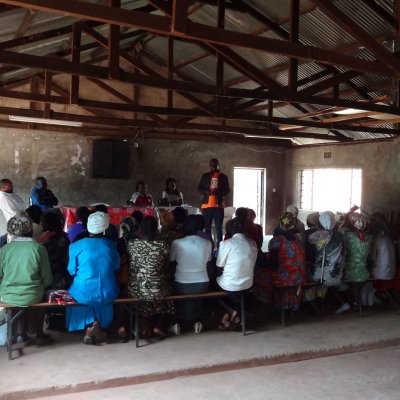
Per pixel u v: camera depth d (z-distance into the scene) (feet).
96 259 12.70
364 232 16.94
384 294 18.10
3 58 14.23
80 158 34.37
